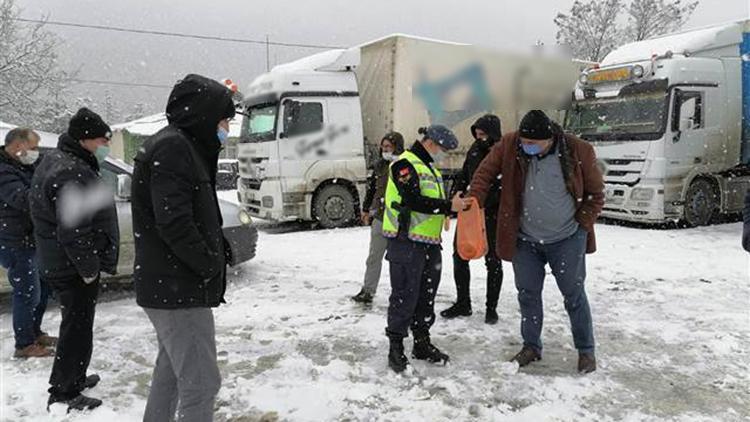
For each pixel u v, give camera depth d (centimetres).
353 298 582
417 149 408
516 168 393
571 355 438
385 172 550
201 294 264
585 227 386
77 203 332
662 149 1006
